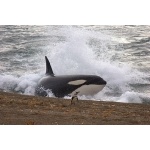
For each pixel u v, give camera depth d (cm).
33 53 6316
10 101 3164
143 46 6359
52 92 4281
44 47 6431
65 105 3164
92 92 4319
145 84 4925
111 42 6500
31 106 3020
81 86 4247
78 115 2805
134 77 5178
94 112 2939
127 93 4447
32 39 6825
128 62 5684
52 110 2925
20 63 5900
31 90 4884
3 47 6588
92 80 4275
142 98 4338
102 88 4347
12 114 2736
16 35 7106
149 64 5631
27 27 7225
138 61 5741
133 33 6875
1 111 2798
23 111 2836
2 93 3706
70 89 4250
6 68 5641
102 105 3272
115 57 5894
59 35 6694
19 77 5234
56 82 4316
